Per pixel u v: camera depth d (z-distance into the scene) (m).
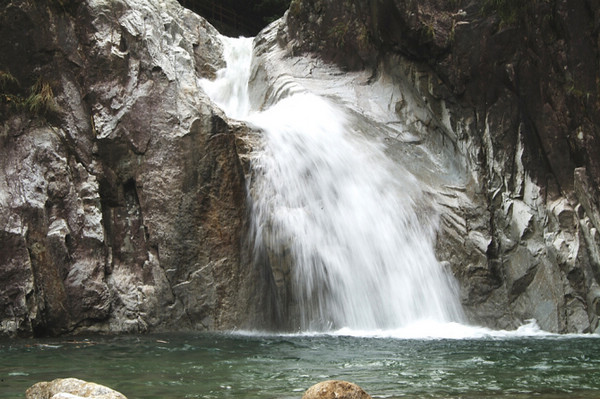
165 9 19.20
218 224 12.78
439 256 13.60
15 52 12.48
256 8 31.77
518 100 14.24
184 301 12.35
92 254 12.04
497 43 14.31
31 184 11.78
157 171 12.96
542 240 13.40
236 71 20.59
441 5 15.22
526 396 6.09
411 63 16.23
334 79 17.92
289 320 12.35
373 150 15.34
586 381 6.86
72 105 12.90
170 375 7.21
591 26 13.44
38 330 11.24
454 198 14.48
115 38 13.62
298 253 12.74
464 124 15.05
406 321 12.85
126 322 11.93
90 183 12.52
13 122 12.13
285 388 6.48
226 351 9.20
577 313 12.64
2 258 11.02
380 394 6.17
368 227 13.73
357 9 16.66
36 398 5.39
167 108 13.44
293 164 14.06
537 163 13.98
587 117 13.49
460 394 6.18
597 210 13.05
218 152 13.07
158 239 12.59
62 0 13.14
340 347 9.62
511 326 13.00
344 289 12.82
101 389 5.30
